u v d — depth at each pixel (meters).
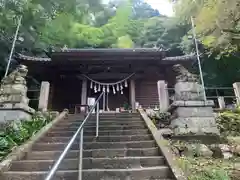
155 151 4.39
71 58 12.69
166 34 21.47
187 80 6.14
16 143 4.85
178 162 3.80
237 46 8.45
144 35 24.22
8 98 6.18
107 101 13.83
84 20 17.16
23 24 12.45
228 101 16.12
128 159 3.94
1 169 3.58
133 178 3.48
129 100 13.60
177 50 20.27
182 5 9.74
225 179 3.37
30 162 3.92
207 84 17.97
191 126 5.54
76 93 14.01
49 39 16.27
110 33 23.22
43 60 12.80
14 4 9.78
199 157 4.57
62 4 12.95
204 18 7.91
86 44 20.33
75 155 4.32
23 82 6.53
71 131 5.68
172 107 6.04
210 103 5.77
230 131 5.88
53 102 13.39
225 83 17.81
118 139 5.15
